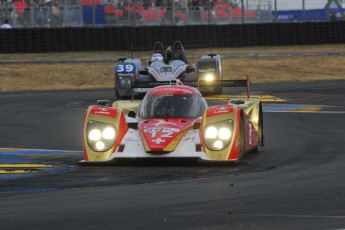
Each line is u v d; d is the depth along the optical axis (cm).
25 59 13675
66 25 15500
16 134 5584
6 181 3300
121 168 3656
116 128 3803
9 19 15062
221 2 16675
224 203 2658
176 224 2316
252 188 2983
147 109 4062
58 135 5509
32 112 7156
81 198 2797
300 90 9550
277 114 6806
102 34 14450
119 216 2452
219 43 15225
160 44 8350
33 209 2591
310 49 15825
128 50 14538
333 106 7475
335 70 12800
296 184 3084
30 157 4341
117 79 8188
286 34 15788
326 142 4847
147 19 16038
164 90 4156
